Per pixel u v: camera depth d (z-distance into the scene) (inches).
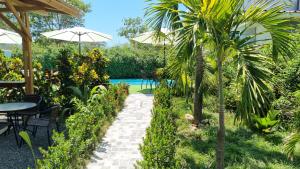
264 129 249.1
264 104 139.2
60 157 155.3
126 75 833.5
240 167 184.7
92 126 228.8
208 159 197.3
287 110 265.9
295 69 285.1
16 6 276.5
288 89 281.0
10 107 239.6
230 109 330.6
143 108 376.5
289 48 154.9
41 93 327.9
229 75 319.3
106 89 365.7
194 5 142.3
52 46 889.5
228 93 329.4
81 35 470.0
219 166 157.0
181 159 193.3
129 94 507.8
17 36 422.6
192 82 288.4
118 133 262.1
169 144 167.2
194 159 198.4
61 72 330.3
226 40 142.0
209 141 231.9
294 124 247.0
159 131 186.7
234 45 143.1
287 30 146.6
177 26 232.7
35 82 339.3
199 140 234.8
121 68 826.2
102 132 257.3
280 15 143.7
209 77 269.6
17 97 334.3
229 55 149.9
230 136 244.4
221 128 155.2
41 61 746.8
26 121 239.5
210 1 132.5
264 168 183.9
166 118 225.3
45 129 273.3
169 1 172.4
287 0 144.4
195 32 136.9
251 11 143.9
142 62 827.4
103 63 420.5
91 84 387.2
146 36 473.4
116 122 302.7
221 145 156.1
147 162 147.5
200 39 145.3
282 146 219.1
